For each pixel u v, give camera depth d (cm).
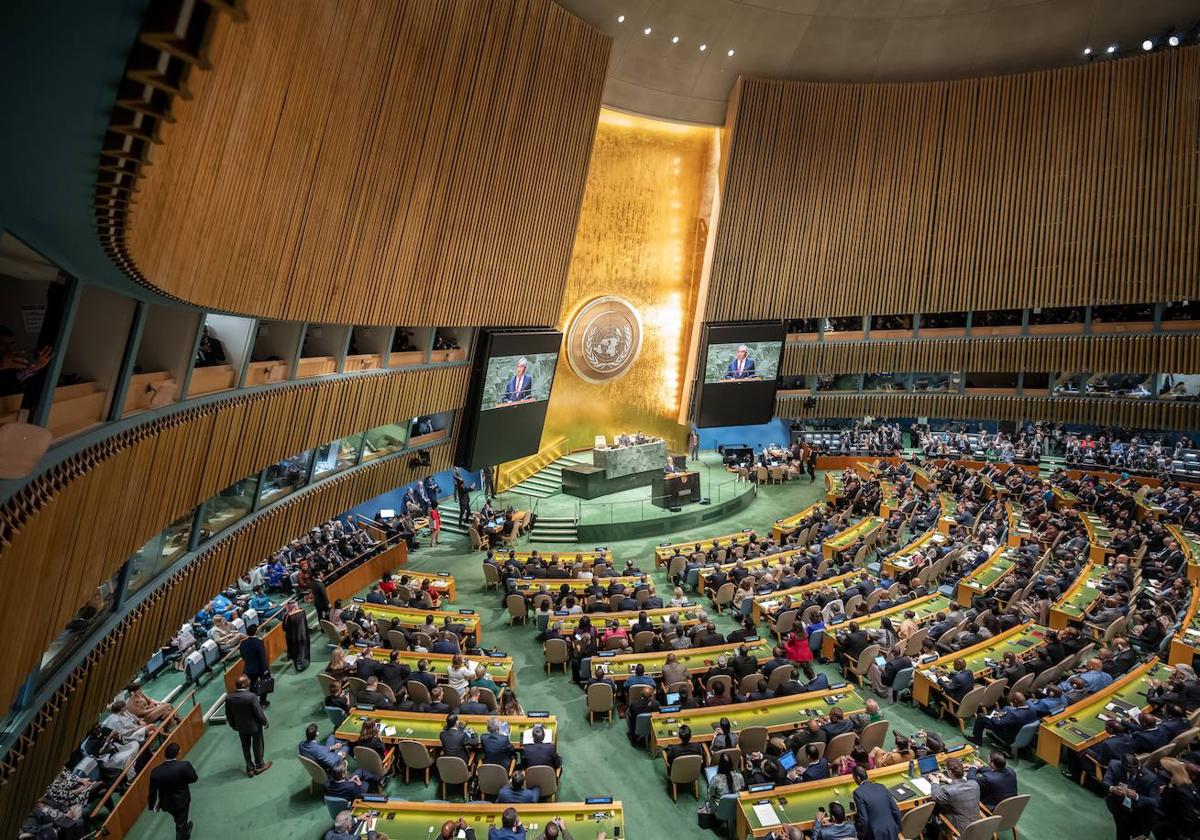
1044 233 2045
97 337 636
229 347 984
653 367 2442
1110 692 976
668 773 902
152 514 777
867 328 2281
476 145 1420
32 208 353
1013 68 2036
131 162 323
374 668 1074
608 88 1920
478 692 1019
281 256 980
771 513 2236
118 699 947
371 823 741
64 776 816
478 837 732
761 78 2056
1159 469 2261
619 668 1123
